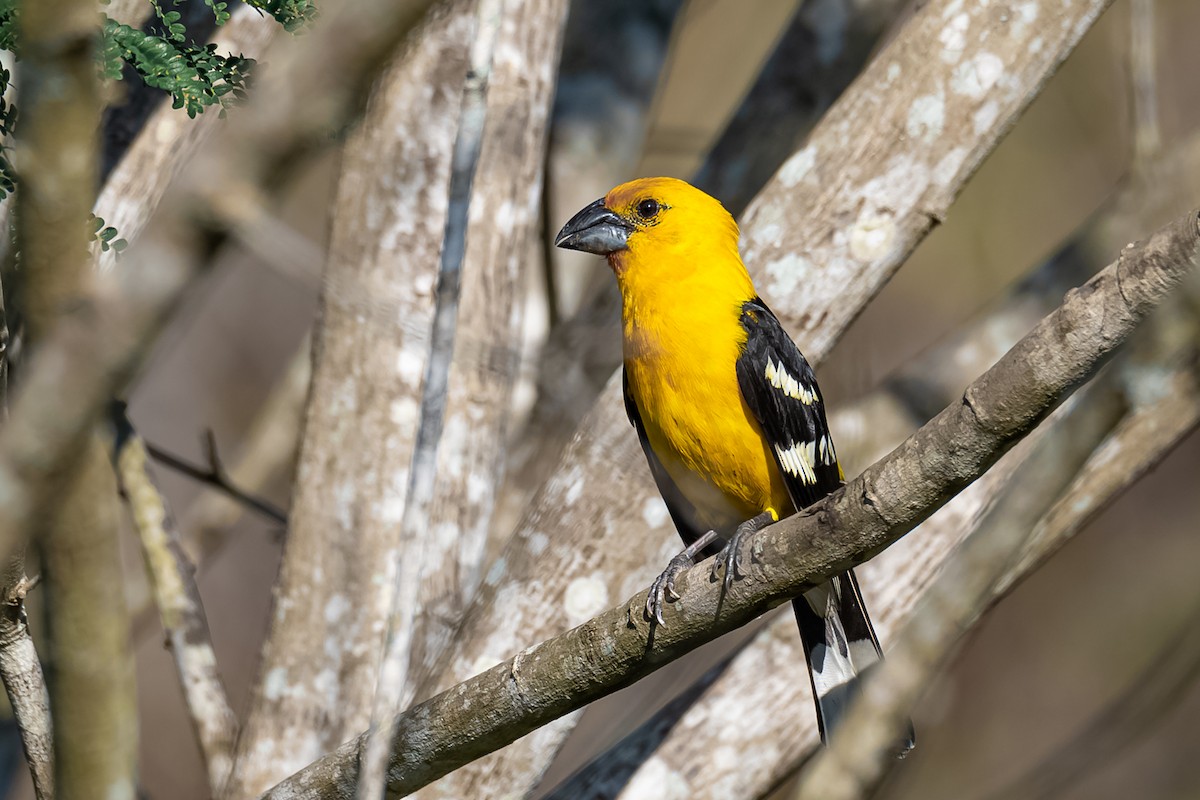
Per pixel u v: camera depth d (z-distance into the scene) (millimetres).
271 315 21938
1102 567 22016
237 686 19672
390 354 10820
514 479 13836
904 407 11836
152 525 10547
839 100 10492
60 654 5105
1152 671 12828
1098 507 10797
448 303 6461
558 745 10117
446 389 6426
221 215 3912
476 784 9938
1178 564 21734
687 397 10023
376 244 10906
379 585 10742
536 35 11531
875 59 10492
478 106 6598
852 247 10328
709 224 10297
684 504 10422
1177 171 11234
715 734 10641
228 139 3938
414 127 11055
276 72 3986
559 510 10148
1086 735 12789
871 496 6648
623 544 10078
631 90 15945
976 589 5320
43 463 3914
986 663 21438
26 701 7293
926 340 21953
